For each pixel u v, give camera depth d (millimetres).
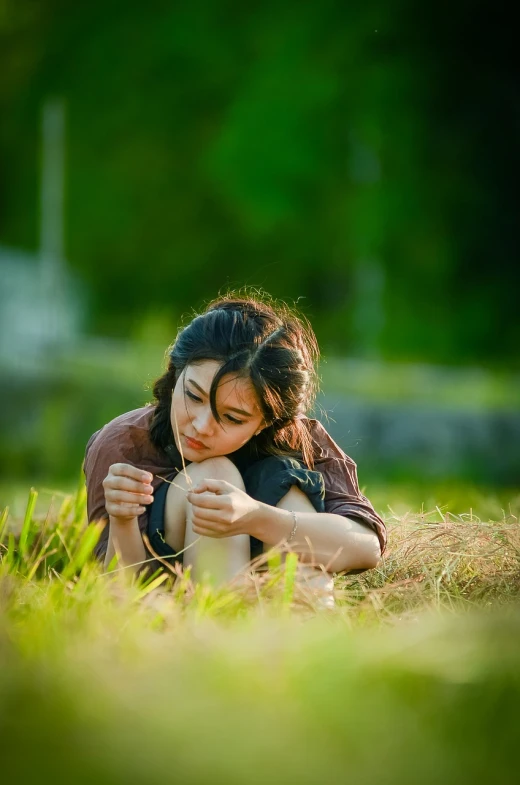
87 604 3734
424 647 2510
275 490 5195
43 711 2143
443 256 44375
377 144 43500
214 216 48188
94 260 48219
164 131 47000
